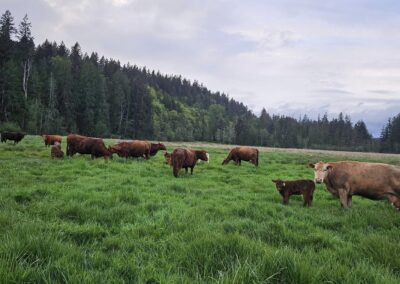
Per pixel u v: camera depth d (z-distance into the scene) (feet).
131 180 47.19
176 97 644.69
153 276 15.74
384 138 454.40
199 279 14.89
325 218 31.30
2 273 13.38
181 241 20.84
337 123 525.34
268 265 16.06
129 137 342.44
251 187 50.75
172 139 412.16
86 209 28.58
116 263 17.15
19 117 230.89
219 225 26.14
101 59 526.98
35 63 303.89
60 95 284.82
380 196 38.70
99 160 67.82
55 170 53.57
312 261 17.20
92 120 289.94
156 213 29.58
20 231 19.45
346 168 39.45
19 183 41.29
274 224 26.43
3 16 264.31
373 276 15.38
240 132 480.23
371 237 21.67
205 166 75.61
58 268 14.79
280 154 141.69
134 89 364.79
